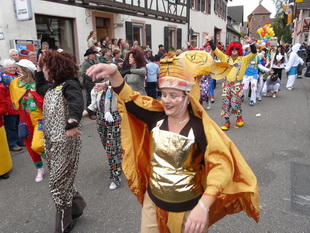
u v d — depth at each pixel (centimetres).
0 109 371
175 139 156
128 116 179
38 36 870
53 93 243
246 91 930
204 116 151
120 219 290
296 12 2884
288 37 4178
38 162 378
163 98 157
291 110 757
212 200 136
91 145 510
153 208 170
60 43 952
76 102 227
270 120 658
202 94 753
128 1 1260
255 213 162
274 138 527
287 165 406
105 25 1170
